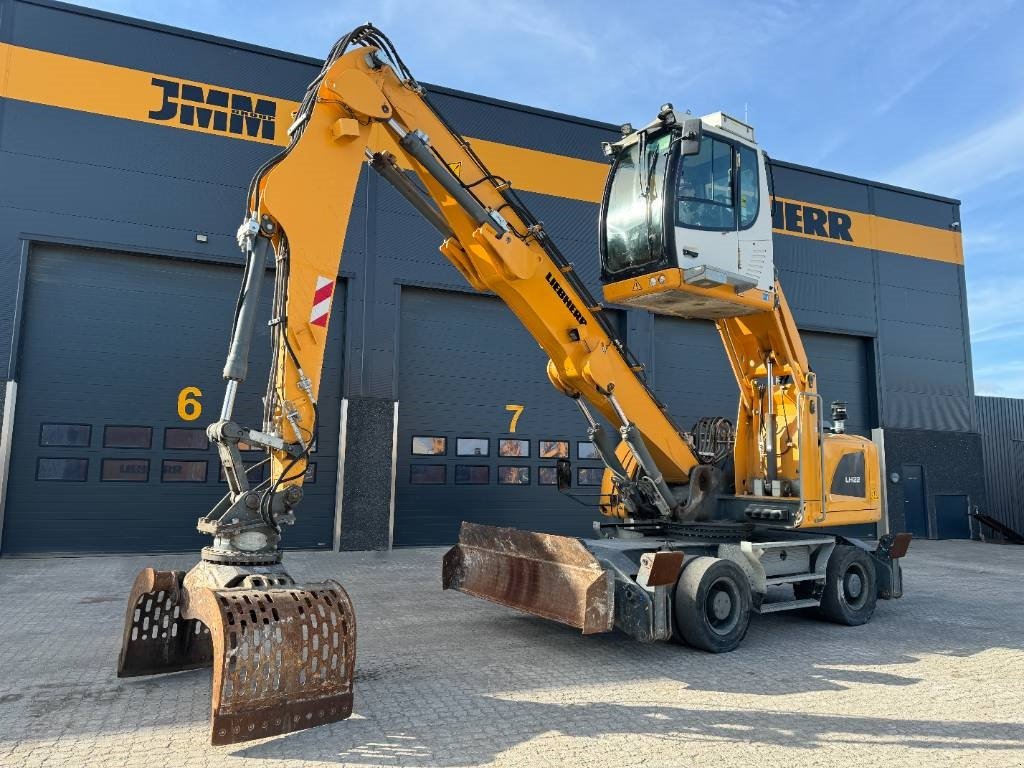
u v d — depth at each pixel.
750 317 7.57
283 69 12.93
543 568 6.34
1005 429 20.31
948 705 4.70
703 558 6.30
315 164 5.03
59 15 11.66
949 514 18.66
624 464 7.83
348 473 12.80
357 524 12.76
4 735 3.96
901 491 18.16
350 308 13.12
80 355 11.55
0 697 4.61
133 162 11.89
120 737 3.94
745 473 7.73
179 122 12.21
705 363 16.34
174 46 12.27
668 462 7.43
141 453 11.72
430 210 6.18
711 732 4.13
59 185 11.45
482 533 7.11
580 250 15.02
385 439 13.11
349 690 4.16
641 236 6.65
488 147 14.41
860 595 7.62
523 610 6.35
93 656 5.62
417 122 5.84
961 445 19.03
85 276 11.70
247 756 3.68
